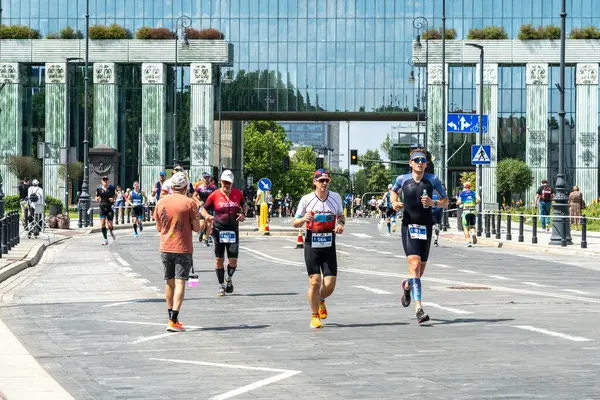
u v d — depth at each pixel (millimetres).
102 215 45250
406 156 145625
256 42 121875
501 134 114625
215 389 11273
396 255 39188
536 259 37656
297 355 13836
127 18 120938
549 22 119000
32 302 21703
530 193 112562
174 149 102125
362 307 20141
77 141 116062
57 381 11922
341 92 121875
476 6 120062
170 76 116062
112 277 28359
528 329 16328
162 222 16953
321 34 121750
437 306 20078
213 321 18016
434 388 11148
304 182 192250
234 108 121438
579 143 112250
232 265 22781
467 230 47969
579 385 11227
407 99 121250
